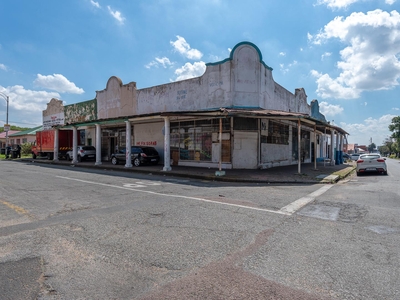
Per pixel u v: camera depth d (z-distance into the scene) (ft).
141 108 75.41
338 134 86.53
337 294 10.16
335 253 13.88
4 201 26.43
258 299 9.85
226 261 13.01
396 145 228.84
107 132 89.10
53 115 111.86
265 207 23.85
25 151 132.87
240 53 58.13
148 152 66.39
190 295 10.14
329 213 21.85
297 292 10.31
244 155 58.75
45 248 14.67
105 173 53.31
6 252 14.15
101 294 10.24
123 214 21.43
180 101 66.49
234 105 57.67
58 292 10.36
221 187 36.24
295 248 14.55
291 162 76.74
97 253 14.01
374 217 20.62
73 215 21.24
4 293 10.24
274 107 67.21
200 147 62.95
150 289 10.61
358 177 52.31
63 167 68.59
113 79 83.66
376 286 10.71
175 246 14.87
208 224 18.74
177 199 27.32
